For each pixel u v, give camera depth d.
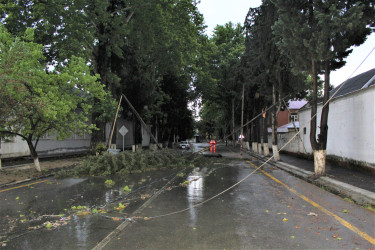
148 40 23.91
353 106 14.33
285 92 20.25
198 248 4.61
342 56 11.74
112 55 23.97
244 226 5.73
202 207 7.36
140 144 33.59
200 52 30.47
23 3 16.62
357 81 18.84
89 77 14.25
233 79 34.00
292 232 5.35
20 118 11.91
